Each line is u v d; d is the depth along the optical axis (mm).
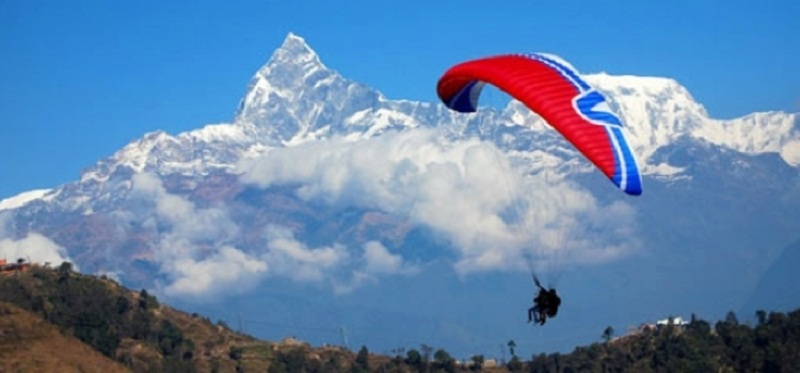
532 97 62531
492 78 65188
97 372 183250
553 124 61156
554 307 58812
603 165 58438
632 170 58031
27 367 174875
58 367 178375
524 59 66500
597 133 59969
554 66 65000
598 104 61812
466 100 72438
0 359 175500
